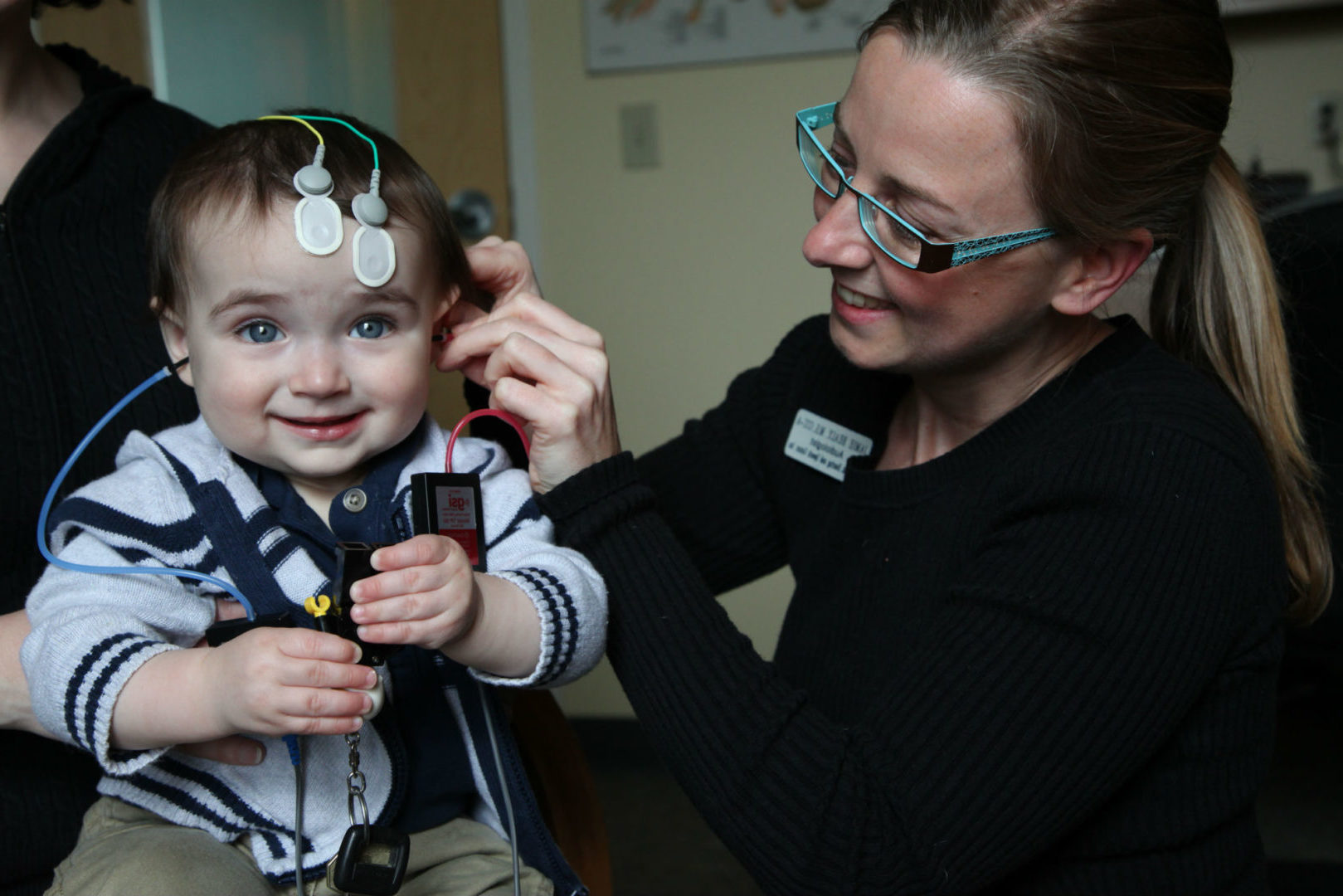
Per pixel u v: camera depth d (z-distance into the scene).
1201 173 0.89
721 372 2.60
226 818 0.83
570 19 2.54
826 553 1.06
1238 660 0.88
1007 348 0.95
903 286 0.88
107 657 0.76
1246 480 0.85
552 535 0.93
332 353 0.84
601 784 2.58
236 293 0.81
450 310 0.97
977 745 0.79
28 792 0.96
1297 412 1.11
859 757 0.82
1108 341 0.96
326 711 0.70
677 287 2.59
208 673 0.73
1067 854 0.90
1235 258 0.98
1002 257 0.86
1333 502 1.67
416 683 0.90
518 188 2.59
